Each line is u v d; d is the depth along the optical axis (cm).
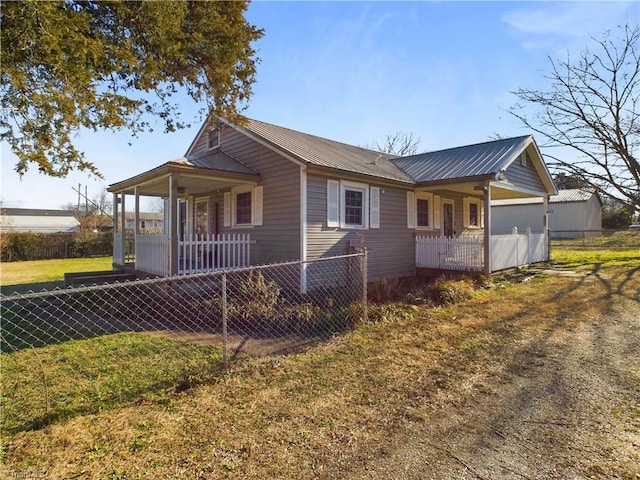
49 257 2369
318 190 918
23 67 453
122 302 812
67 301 853
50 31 418
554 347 501
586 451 267
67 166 527
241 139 1079
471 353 480
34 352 507
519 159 1316
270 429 302
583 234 2892
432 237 1167
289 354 481
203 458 265
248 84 762
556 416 319
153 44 568
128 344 537
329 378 404
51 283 1206
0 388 389
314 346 512
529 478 239
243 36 686
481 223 1570
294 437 291
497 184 1140
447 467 252
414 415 324
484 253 1058
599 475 240
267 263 978
